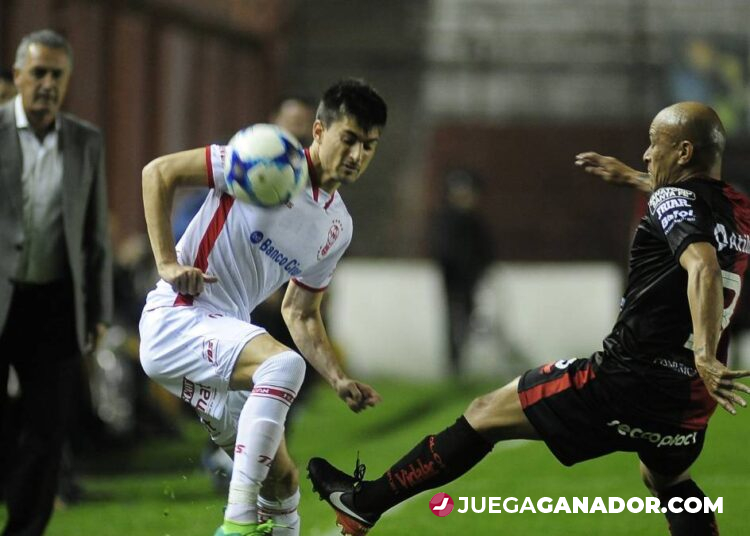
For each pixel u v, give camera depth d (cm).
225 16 6303
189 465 3538
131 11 5000
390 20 8481
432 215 7906
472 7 8512
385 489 1834
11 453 2405
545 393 1767
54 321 2239
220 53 6266
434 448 1811
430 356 6106
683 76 8175
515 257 8256
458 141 8369
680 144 1725
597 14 8406
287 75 8244
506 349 6144
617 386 1725
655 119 1762
